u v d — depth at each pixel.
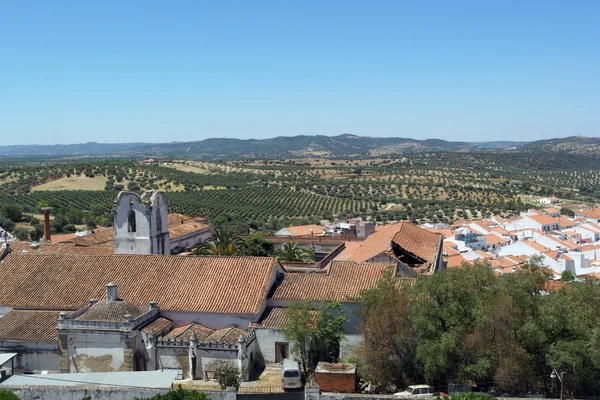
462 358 43.22
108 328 47.81
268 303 54.06
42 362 49.53
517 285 44.00
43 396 41.69
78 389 41.53
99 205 186.88
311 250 88.62
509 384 41.88
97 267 57.53
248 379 48.50
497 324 42.53
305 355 49.50
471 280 45.44
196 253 80.31
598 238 189.62
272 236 106.06
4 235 101.88
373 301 47.84
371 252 65.69
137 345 48.44
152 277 55.72
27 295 54.41
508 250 146.12
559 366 41.03
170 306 52.16
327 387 45.16
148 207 62.75
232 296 52.78
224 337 48.94
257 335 50.75
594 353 40.09
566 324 42.84
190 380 47.94
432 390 42.78
